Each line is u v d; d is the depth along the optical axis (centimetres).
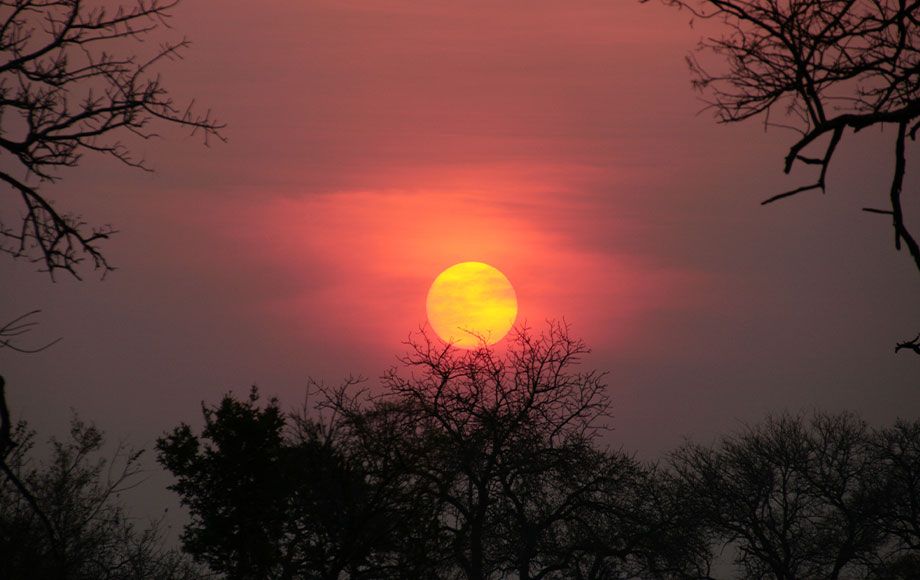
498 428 10112
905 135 2741
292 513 6581
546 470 10600
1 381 3130
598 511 10825
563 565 10612
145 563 6538
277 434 6756
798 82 2800
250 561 6525
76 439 5816
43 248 4050
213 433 6762
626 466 10962
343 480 6066
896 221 2738
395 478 6203
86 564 6166
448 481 6538
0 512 5291
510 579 10500
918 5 2767
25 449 5256
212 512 6719
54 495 5647
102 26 4119
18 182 3978
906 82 2938
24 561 5197
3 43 4016
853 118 2652
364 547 5916
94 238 4150
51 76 4088
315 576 6538
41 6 4062
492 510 10031
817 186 2706
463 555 8381
